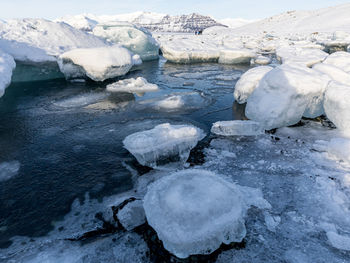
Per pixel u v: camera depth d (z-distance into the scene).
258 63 10.05
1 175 2.38
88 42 7.82
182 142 2.58
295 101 3.15
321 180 2.07
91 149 2.92
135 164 2.55
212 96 5.24
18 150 2.90
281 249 1.45
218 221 1.42
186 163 2.50
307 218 1.68
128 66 7.02
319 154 2.54
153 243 1.52
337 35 13.86
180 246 1.35
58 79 6.94
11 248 1.54
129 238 1.57
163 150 2.47
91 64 6.14
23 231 1.69
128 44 11.05
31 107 4.54
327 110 3.27
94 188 2.16
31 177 2.35
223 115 4.02
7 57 4.72
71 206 1.94
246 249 1.45
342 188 1.96
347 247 1.43
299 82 3.10
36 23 7.05
